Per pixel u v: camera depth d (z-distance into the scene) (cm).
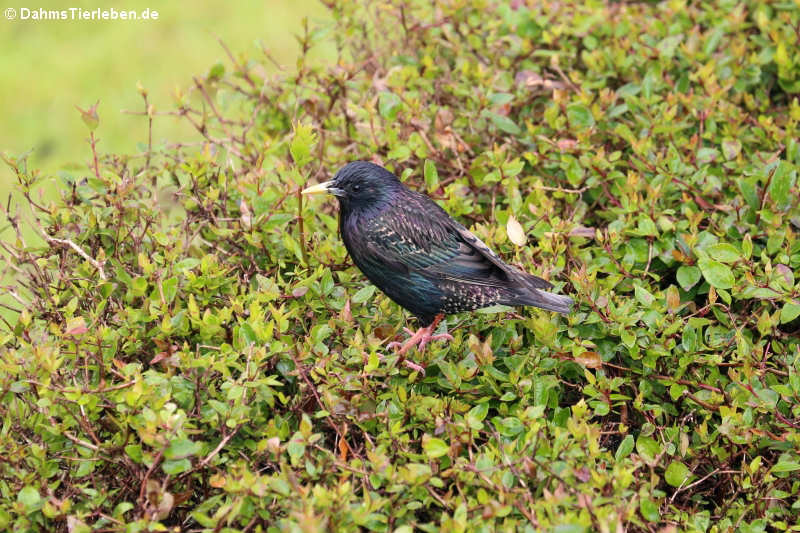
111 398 803
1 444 785
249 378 790
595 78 1266
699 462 866
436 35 1348
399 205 982
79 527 704
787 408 885
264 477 737
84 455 782
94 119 988
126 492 818
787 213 1024
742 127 1173
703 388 891
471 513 745
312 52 2106
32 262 977
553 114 1149
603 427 909
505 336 938
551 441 804
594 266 968
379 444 822
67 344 862
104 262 953
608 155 1172
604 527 680
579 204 1102
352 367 888
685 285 977
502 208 1148
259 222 1003
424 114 1195
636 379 934
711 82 1180
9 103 2105
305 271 978
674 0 1347
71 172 1098
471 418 768
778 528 812
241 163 1236
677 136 1169
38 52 2294
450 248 972
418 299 991
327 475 771
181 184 1111
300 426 761
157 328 878
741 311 991
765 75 1320
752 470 822
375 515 717
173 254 945
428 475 732
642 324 941
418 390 902
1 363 793
